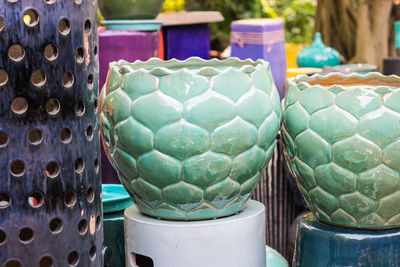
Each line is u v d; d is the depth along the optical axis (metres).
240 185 0.79
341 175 0.80
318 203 0.86
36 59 0.61
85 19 0.65
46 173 0.63
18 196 0.62
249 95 0.74
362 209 0.82
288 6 4.76
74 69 0.64
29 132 0.62
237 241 0.81
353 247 0.84
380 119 0.77
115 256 0.94
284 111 0.86
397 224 0.85
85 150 0.68
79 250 0.68
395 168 0.78
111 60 1.20
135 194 0.81
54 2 0.61
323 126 0.79
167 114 0.72
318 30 2.97
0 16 0.58
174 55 1.69
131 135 0.74
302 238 0.91
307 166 0.83
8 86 0.60
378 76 0.93
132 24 1.25
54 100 0.63
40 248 0.64
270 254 1.03
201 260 0.79
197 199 0.77
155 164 0.74
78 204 0.67
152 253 0.80
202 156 0.73
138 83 0.74
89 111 0.68
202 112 0.72
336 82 0.95
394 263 0.85
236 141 0.74
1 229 0.62
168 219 0.81
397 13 2.54
